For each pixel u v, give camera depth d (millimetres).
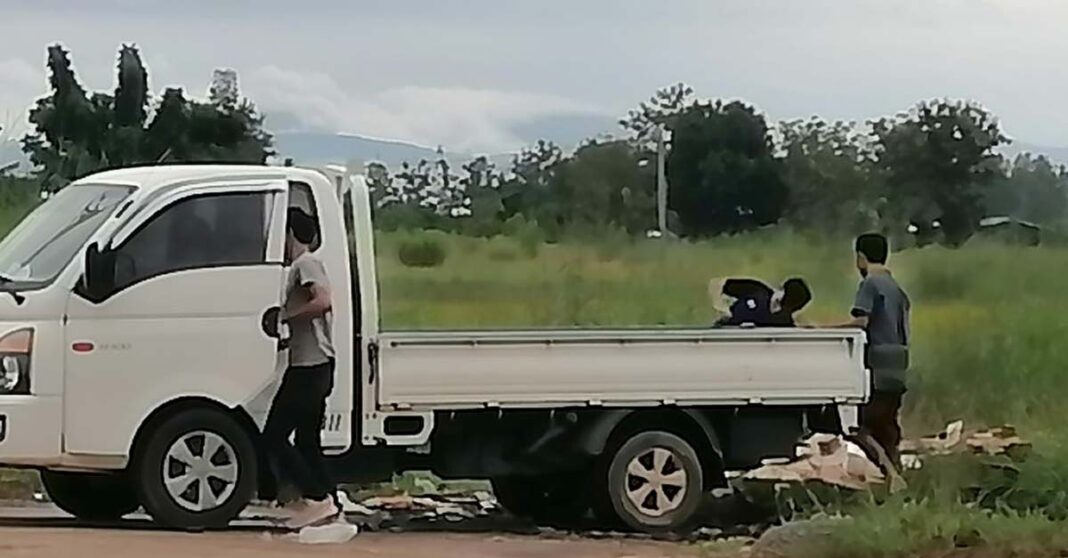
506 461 12906
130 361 11914
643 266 25500
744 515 13680
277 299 12164
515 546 12062
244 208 12219
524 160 30141
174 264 12039
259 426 12172
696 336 12914
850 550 11047
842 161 31734
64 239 12172
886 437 14023
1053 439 15000
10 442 11750
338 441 12359
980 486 13031
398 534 12750
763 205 31234
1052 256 24719
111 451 11883
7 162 21047
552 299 24172
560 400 12672
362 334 12430
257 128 27922
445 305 24234
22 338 11812
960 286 23000
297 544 11609
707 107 31781
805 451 13594
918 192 31422
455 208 27562
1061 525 11547
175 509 12016
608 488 12914
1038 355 20188
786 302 15117
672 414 13055
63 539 11453
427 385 12461
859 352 13195
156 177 12234
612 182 30688
